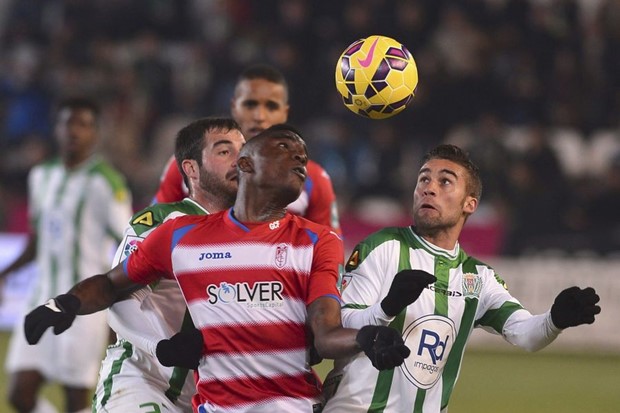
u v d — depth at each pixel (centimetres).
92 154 2989
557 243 5434
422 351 1744
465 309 1792
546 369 4450
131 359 1884
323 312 1600
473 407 3512
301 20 6381
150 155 6238
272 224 1683
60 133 2969
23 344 2850
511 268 5266
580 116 6250
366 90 1917
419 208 1783
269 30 6462
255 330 1644
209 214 1791
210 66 6425
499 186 5653
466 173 1798
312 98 6144
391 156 5891
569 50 6359
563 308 1650
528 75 6266
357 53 1936
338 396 1733
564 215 5484
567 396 3750
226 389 1652
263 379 1648
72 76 6450
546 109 6234
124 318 1812
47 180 2991
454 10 6284
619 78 6328
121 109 6303
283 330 1648
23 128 6372
